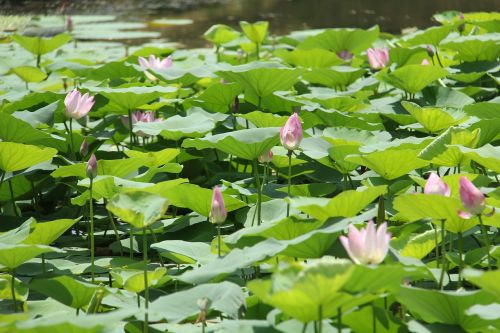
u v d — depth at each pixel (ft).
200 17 89.35
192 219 26.30
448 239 24.11
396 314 19.66
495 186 27.73
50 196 31.76
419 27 75.15
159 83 39.70
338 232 18.34
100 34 74.49
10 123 27.27
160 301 17.31
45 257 25.29
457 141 23.71
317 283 13.14
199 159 32.89
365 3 96.02
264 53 56.70
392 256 18.15
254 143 24.14
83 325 14.32
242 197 26.58
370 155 22.70
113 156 33.27
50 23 81.66
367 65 48.29
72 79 46.83
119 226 28.63
